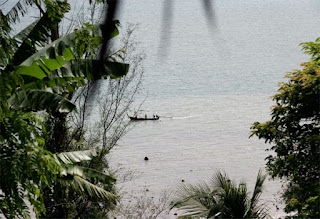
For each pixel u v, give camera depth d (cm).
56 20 2775
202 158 12188
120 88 4697
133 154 12188
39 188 2114
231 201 3300
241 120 16400
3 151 2008
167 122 15900
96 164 4281
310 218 3219
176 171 10919
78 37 2211
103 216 4103
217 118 16688
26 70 2128
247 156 12375
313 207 3195
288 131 3641
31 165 2025
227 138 14175
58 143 3641
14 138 2058
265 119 16350
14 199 2052
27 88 2333
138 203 5000
